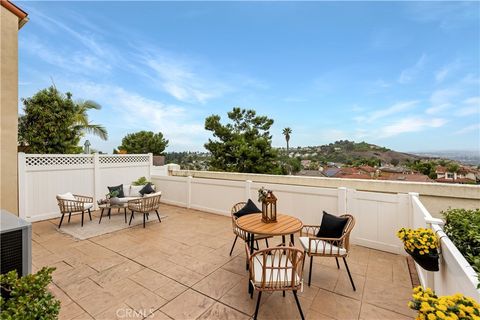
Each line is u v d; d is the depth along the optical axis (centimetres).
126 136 1435
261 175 678
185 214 601
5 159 477
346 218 293
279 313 222
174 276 291
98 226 495
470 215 259
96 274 294
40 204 540
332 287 269
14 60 487
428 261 197
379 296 251
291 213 477
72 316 216
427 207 466
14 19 487
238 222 308
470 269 136
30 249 169
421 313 104
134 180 739
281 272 228
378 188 515
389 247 369
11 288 130
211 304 236
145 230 472
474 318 92
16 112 492
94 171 642
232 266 319
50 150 713
